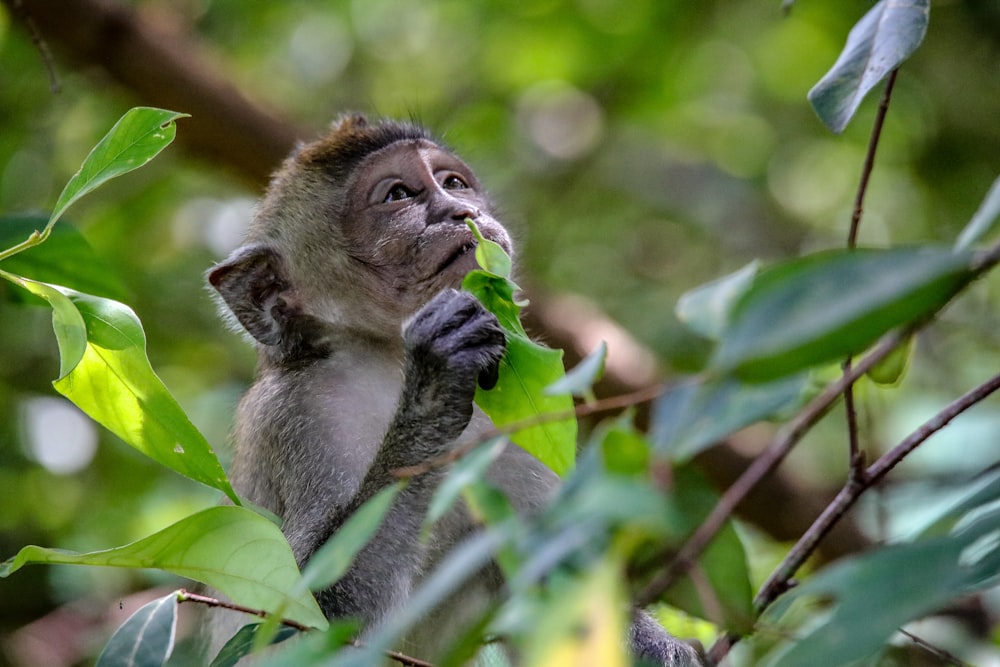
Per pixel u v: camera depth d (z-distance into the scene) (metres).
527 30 20.47
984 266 3.98
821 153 21.81
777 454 5.23
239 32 20.19
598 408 4.83
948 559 4.07
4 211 17.52
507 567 4.17
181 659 10.49
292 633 6.61
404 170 11.21
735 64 21.92
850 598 4.07
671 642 9.34
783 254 21.09
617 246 21.44
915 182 19.69
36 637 14.28
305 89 20.73
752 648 8.52
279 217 11.32
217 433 15.73
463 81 21.08
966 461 11.53
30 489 16.14
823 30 20.50
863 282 3.86
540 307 15.77
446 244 10.62
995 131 19.00
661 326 19.92
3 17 16.25
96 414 7.33
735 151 22.19
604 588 3.80
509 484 10.17
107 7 15.80
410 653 9.31
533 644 3.76
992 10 18.66
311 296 10.91
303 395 10.30
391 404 10.32
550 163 21.61
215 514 6.12
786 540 15.34
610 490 3.99
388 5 21.05
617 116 21.25
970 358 16.22
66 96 18.25
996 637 8.84
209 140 16.41
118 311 7.18
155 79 15.98
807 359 4.00
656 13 20.20
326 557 5.06
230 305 10.95
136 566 6.18
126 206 18.31
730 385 4.59
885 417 12.36
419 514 8.66
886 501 9.90
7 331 17.25
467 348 8.01
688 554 4.77
